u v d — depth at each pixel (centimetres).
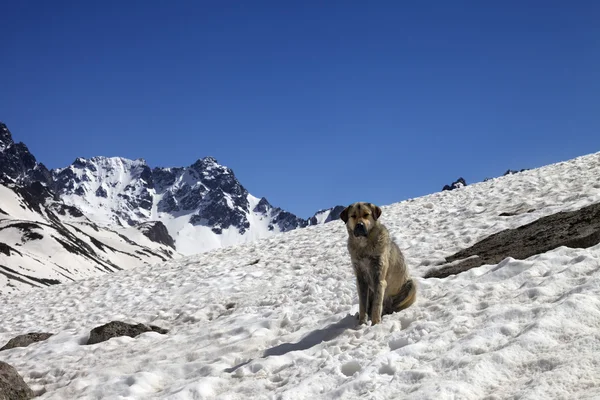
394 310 449
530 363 261
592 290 326
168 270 1202
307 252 1032
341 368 335
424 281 514
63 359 580
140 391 409
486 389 253
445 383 255
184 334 591
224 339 521
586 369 240
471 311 371
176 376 431
